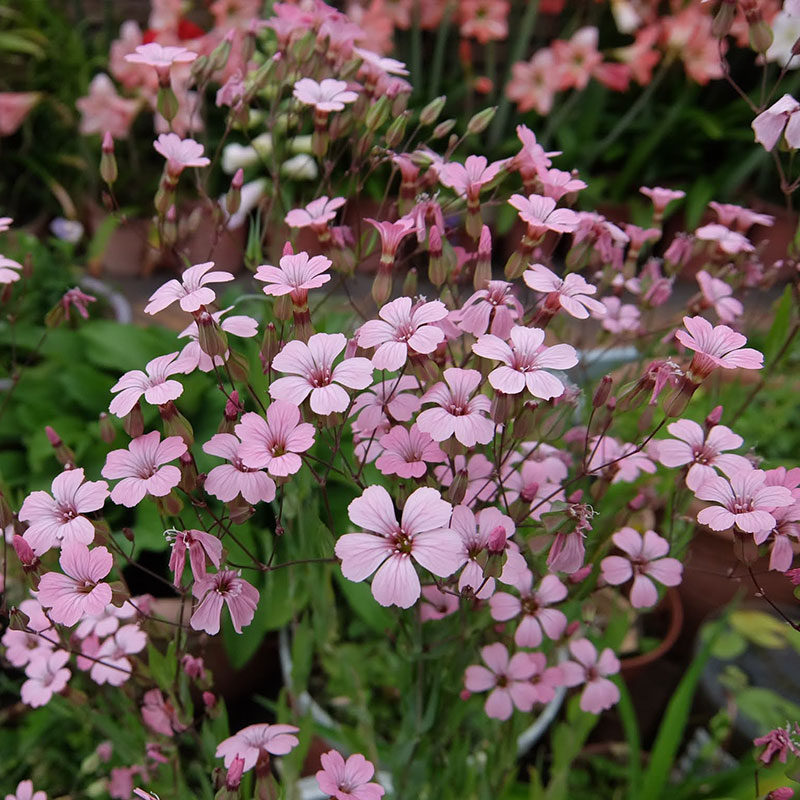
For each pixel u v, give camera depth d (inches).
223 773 6.8
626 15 20.0
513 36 24.3
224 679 12.1
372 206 19.4
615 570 7.4
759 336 11.5
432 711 7.8
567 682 7.9
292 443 5.8
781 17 14.1
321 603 9.1
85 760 10.5
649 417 7.7
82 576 6.0
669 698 13.3
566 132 22.2
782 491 6.2
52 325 9.2
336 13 8.9
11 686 10.2
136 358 13.7
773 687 11.5
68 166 22.3
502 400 6.2
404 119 8.1
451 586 6.8
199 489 9.2
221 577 6.1
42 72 22.7
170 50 8.5
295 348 6.2
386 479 8.0
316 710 10.7
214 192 20.8
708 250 9.6
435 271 7.2
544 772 11.8
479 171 7.6
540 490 7.1
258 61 13.2
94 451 12.9
